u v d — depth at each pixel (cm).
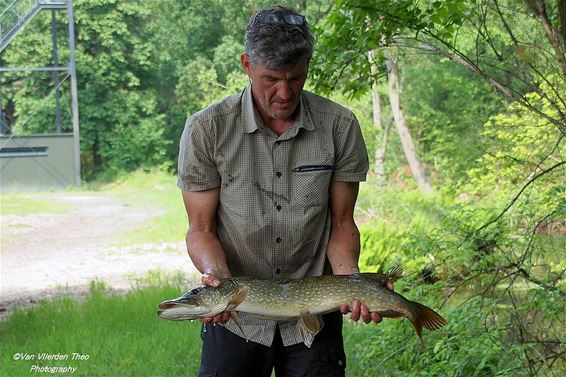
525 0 564
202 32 3878
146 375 765
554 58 627
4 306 1206
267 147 366
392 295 358
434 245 663
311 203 369
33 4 2867
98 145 4041
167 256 1728
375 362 681
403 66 2583
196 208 375
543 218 611
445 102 2508
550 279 591
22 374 771
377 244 1409
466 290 759
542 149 930
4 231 2098
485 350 553
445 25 618
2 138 3169
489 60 752
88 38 3809
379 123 2492
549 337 579
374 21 623
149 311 1030
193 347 853
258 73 343
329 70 662
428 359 618
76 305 1100
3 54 3266
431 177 2666
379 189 2072
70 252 1778
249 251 375
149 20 3984
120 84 4047
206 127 366
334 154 370
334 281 360
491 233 632
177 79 4081
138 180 3928
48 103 3406
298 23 337
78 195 3272
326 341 386
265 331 382
